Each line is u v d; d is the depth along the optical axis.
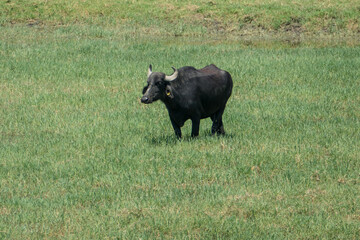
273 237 27.48
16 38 91.12
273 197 32.31
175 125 42.69
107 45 84.94
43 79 64.44
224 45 87.44
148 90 39.28
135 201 31.64
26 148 41.25
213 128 44.53
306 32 101.88
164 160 38.25
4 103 55.00
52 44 84.81
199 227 28.80
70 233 28.14
